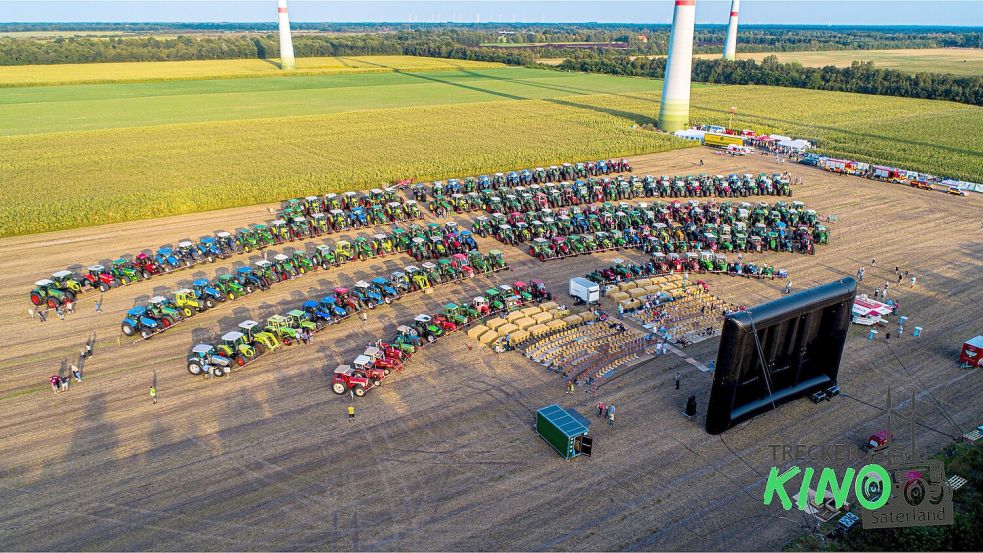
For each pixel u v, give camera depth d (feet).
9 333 181.88
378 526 114.32
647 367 168.04
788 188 323.16
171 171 359.25
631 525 114.93
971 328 187.21
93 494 121.49
